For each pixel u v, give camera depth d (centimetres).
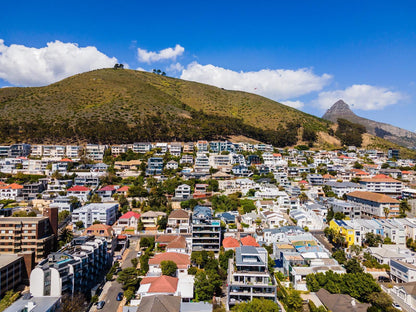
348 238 10975
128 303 7681
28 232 9931
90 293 8150
